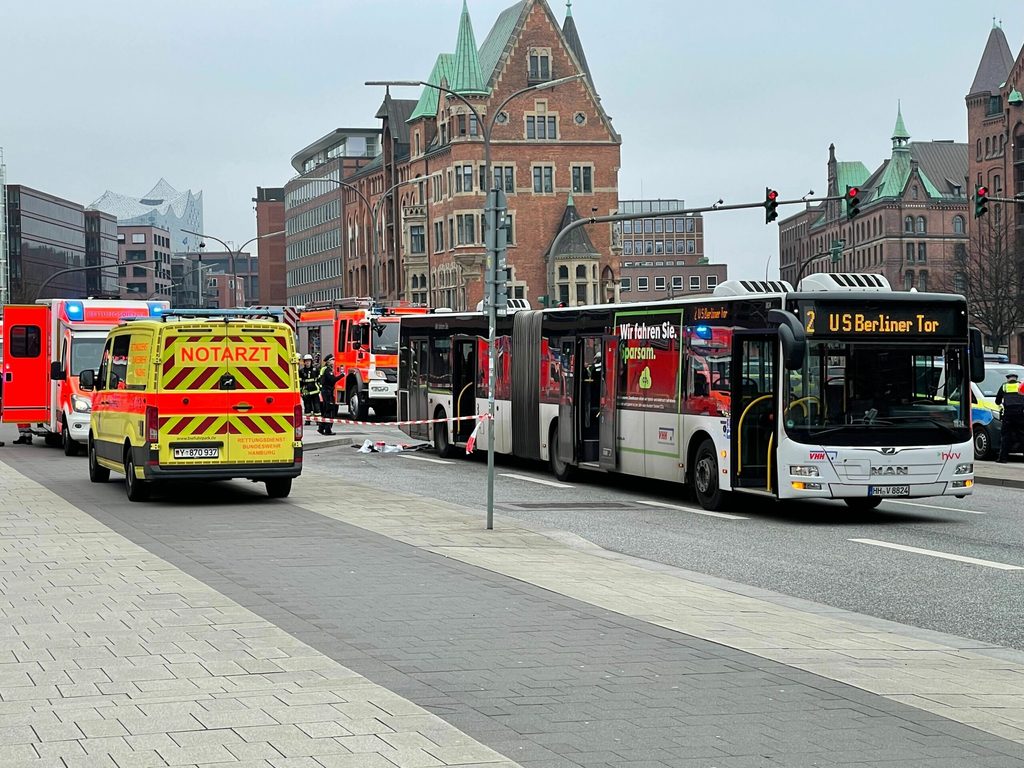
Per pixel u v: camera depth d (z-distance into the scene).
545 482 24.30
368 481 24.14
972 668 8.71
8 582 11.63
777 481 18.12
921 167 171.75
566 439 24.03
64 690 7.59
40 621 9.77
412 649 8.92
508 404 26.77
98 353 29.36
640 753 6.45
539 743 6.61
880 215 166.38
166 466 18.61
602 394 22.88
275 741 6.52
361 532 15.65
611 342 22.59
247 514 17.59
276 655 8.60
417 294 106.19
